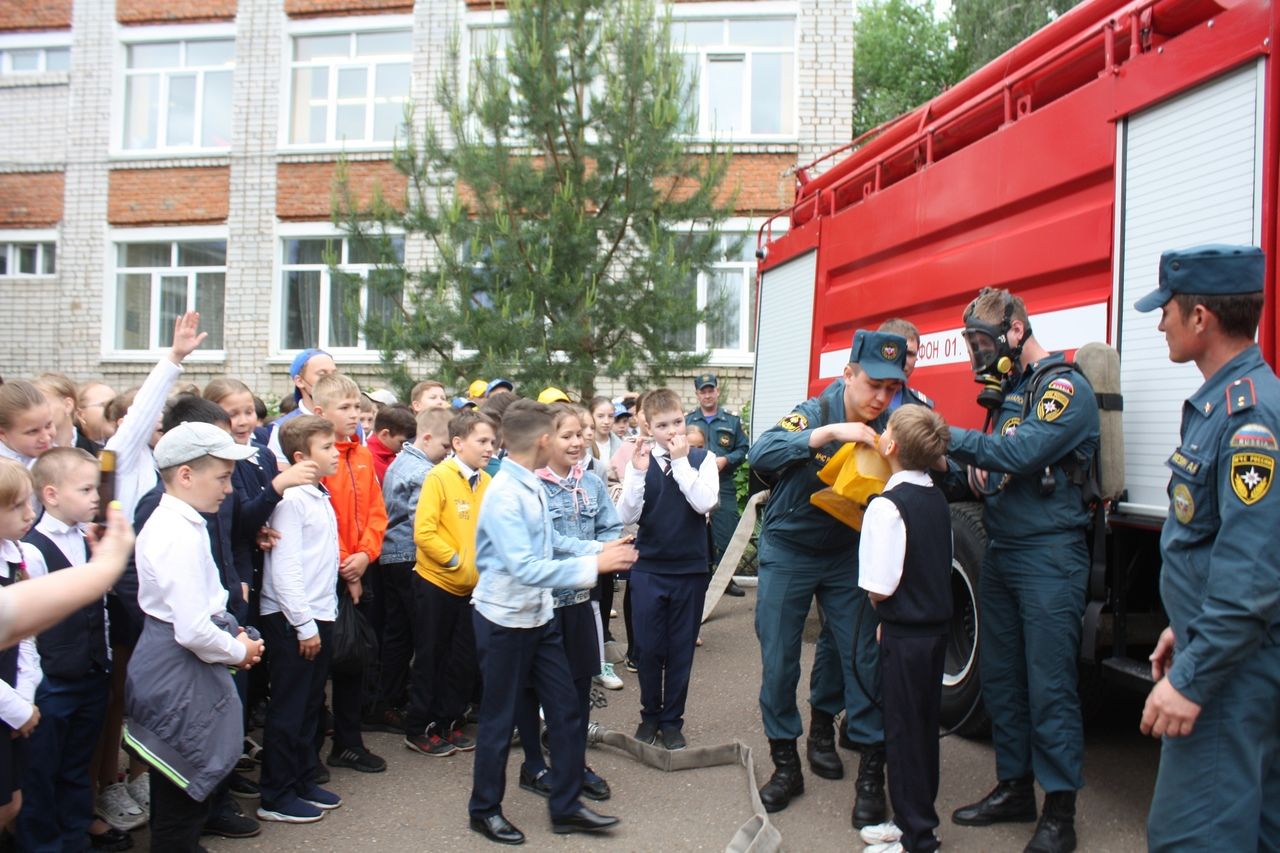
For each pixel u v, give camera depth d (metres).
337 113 13.69
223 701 3.30
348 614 4.35
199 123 14.06
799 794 4.14
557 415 4.28
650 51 8.45
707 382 8.45
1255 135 3.24
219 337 13.98
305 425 4.10
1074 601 3.48
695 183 9.11
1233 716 2.40
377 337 8.80
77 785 3.48
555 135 8.57
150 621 3.27
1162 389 3.58
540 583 3.61
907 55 30.05
